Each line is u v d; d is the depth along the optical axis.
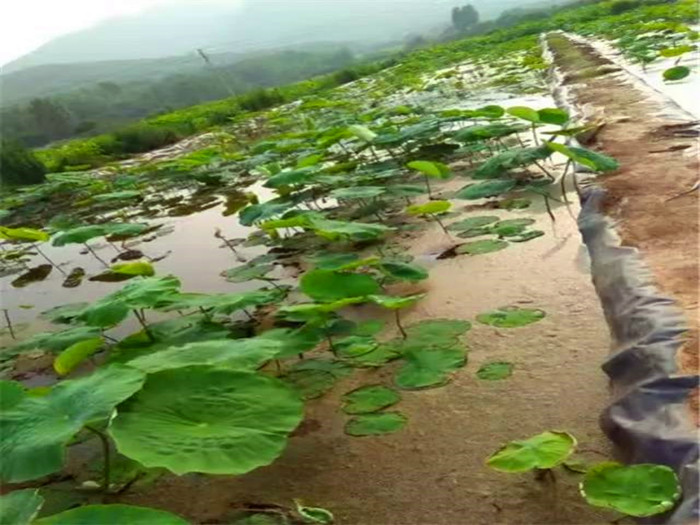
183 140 14.33
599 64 10.49
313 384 2.76
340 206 5.58
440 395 2.56
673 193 3.96
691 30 11.65
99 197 6.93
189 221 6.40
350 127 6.43
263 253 4.86
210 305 3.03
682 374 2.21
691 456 1.85
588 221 3.94
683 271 2.96
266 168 6.14
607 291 3.05
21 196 8.67
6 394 2.07
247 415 2.03
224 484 2.26
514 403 2.43
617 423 2.12
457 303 3.34
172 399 2.05
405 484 2.12
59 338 3.18
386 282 3.75
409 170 6.41
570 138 6.08
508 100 9.88
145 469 2.37
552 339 2.82
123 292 3.05
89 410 1.89
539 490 1.98
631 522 1.80
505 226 4.22
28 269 5.70
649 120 5.96
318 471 2.25
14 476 1.75
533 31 23.41
